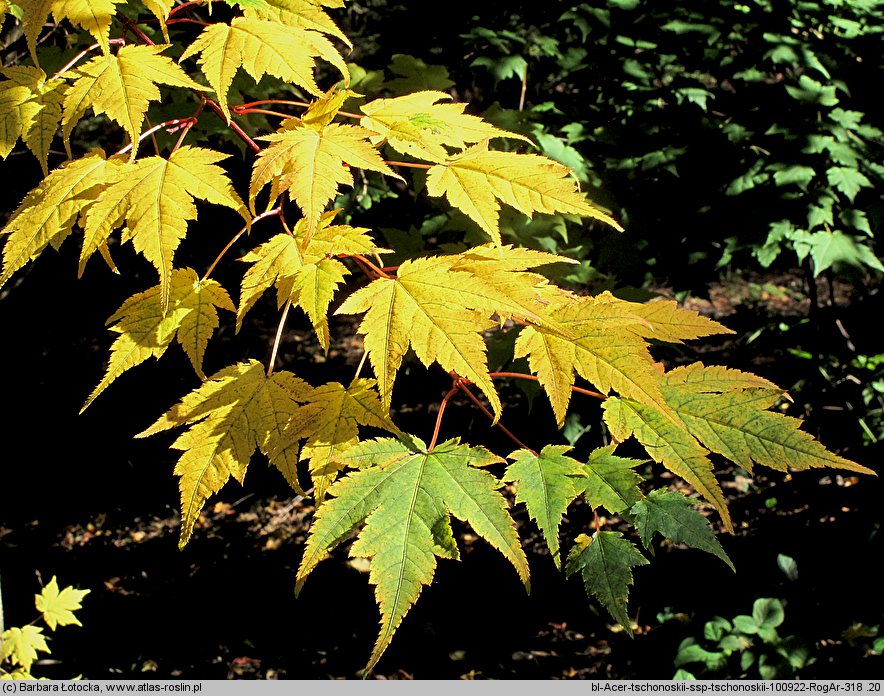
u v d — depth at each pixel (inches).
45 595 121.8
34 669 207.5
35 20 49.6
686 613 199.9
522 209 52.1
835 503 177.8
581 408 172.1
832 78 158.6
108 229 47.9
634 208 163.8
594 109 173.0
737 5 167.5
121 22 55.7
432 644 219.5
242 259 51.0
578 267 150.1
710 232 164.2
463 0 178.4
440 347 44.9
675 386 53.1
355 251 50.3
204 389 51.2
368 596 241.4
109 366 52.4
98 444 276.8
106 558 252.5
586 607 224.7
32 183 166.2
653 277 173.9
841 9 170.7
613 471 50.1
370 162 48.8
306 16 57.2
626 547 47.8
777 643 163.0
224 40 53.0
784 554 195.0
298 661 215.8
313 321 47.8
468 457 48.3
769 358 210.7
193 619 230.4
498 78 157.1
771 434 49.5
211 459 48.8
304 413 50.1
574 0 175.5
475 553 252.5
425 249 139.6
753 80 162.4
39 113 51.1
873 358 169.3
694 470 49.6
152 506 271.7
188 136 119.4
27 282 244.1
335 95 52.9
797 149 156.2
